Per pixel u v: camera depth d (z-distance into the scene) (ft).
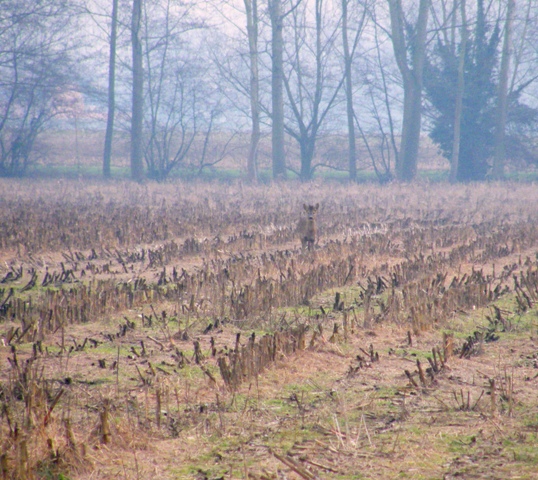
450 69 589.32
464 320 118.32
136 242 209.97
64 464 58.65
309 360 91.71
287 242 221.87
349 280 150.51
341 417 72.08
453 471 59.16
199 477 58.08
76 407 72.69
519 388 81.71
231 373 79.97
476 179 594.65
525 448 64.03
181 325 111.24
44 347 97.04
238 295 122.83
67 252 192.34
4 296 133.80
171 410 72.90
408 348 100.22
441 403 75.77
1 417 66.64
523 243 209.26
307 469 59.21
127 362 90.12
